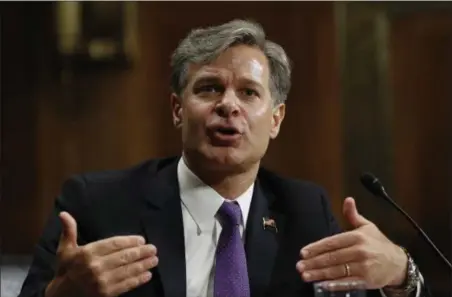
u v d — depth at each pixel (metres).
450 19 6.62
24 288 2.79
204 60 2.84
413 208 6.68
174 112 3.06
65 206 2.99
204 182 2.97
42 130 6.36
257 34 2.88
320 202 3.19
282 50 3.00
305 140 6.63
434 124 6.70
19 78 6.32
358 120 6.64
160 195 2.98
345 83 6.62
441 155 6.68
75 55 6.34
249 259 2.88
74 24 6.31
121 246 2.43
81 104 6.43
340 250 2.59
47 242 2.90
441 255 2.85
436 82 6.67
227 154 2.83
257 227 2.96
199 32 2.89
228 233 2.88
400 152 6.70
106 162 6.46
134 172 3.12
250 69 2.85
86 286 2.39
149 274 2.43
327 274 2.56
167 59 6.50
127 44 6.37
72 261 2.40
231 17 6.52
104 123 6.45
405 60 6.68
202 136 2.84
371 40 6.61
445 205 6.68
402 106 6.69
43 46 6.33
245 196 3.01
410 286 2.77
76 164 6.41
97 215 2.93
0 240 6.22
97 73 6.43
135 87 6.48
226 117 2.81
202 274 2.82
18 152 6.32
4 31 6.30
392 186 6.68
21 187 6.30
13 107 6.32
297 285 2.87
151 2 6.44
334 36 6.60
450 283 6.51
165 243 2.85
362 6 6.60
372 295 2.87
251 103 2.86
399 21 6.67
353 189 6.63
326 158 6.63
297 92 6.62
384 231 6.61
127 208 2.95
